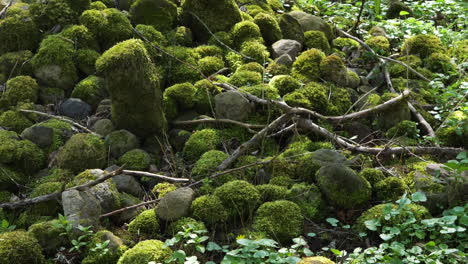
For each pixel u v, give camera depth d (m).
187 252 4.00
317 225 4.19
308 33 5.54
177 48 5.16
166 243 3.93
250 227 4.15
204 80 4.89
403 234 4.04
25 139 4.52
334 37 5.84
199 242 3.93
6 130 4.59
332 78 5.05
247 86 4.91
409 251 3.88
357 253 3.90
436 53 5.42
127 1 5.41
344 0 6.73
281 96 4.90
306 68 5.09
